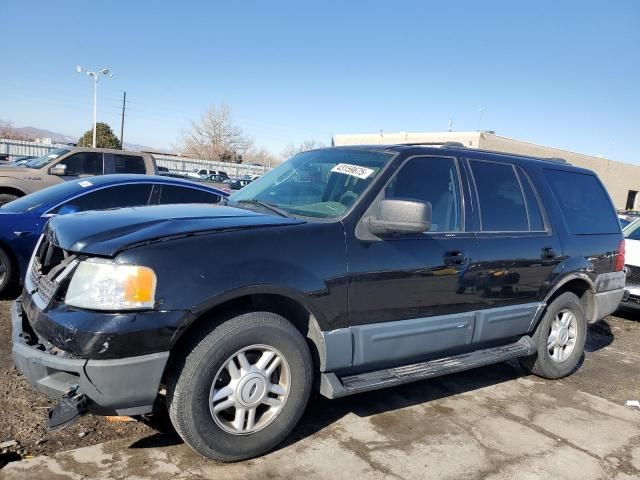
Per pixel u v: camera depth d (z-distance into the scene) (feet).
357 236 11.44
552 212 15.96
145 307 9.06
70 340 8.93
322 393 11.18
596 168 145.89
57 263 10.86
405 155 12.89
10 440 10.45
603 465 11.53
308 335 11.35
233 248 9.96
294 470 10.28
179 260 9.41
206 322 9.95
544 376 16.49
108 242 9.43
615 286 18.10
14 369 13.71
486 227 14.03
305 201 12.58
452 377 16.28
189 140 260.62
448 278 12.84
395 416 13.07
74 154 34.73
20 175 31.96
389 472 10.50
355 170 12.69
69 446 10.50
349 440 11.64
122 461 10.10
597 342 22.07
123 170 36.40
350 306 11.24
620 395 15.97
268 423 10.48
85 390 8.99
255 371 10.19
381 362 12.07
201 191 23.89
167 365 9.64
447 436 12.22
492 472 10.84
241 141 266.36
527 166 15.99
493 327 14.16
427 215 10.91
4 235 19.39
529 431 12.85
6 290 19.99
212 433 9.82
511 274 14.29
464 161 14.17
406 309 12.17
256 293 10.02
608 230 17.99
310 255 10.71
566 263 15.84
